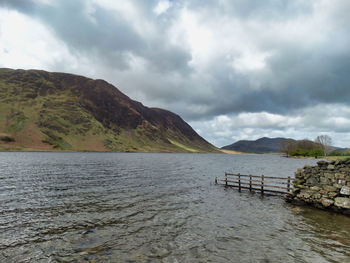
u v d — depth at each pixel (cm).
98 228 1336
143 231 1291
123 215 1608
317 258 963
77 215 1600
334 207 1681
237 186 2808
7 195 2228
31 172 4231
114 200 2080
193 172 5078
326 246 1087
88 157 11269
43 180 3275
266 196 2375
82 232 1267
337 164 1709
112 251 1027
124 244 1106
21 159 8119
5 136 17975
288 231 1296
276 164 8788
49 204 1908
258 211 1758
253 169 6125
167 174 4488
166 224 1417
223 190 2741
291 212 1716
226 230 1316
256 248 1066
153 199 2144
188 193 2497
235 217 1588
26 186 2750
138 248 1061
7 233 1241
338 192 1681
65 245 1091
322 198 1783
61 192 2430
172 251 1030
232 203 2042
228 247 1078
